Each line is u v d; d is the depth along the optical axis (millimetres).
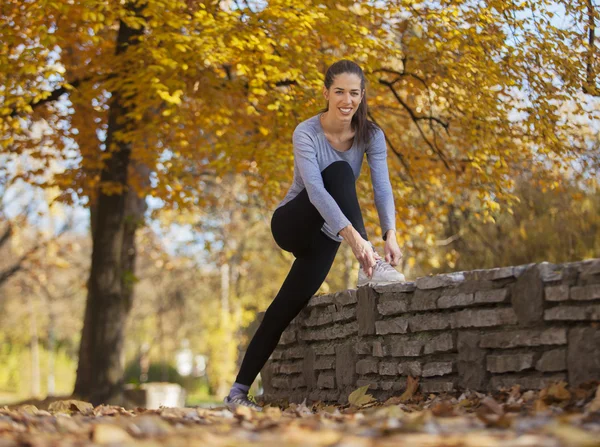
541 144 8367
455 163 9672
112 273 10617
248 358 3748
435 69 8258
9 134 10203
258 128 9039
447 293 3088
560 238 10625
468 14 7590
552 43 7332
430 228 10680
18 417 2555
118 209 10734
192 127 9531
